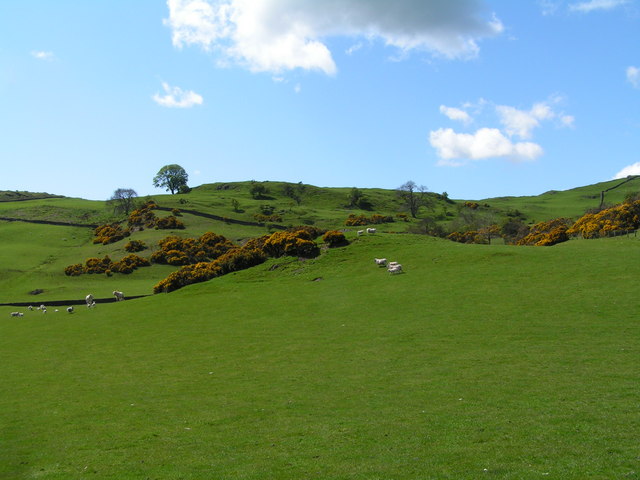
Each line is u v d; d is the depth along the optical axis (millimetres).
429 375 22578
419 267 49344
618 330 27047
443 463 13531
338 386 22094
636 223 69375
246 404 20531
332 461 14258
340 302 41469
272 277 54344
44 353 34312
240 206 186750
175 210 152750
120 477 14242
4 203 186750
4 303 75000
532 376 21172
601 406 17062
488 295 37656
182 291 54469
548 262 44656
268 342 32062
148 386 24375
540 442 14453
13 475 15016
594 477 12039
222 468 14352
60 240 129750
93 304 56906
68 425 19328
